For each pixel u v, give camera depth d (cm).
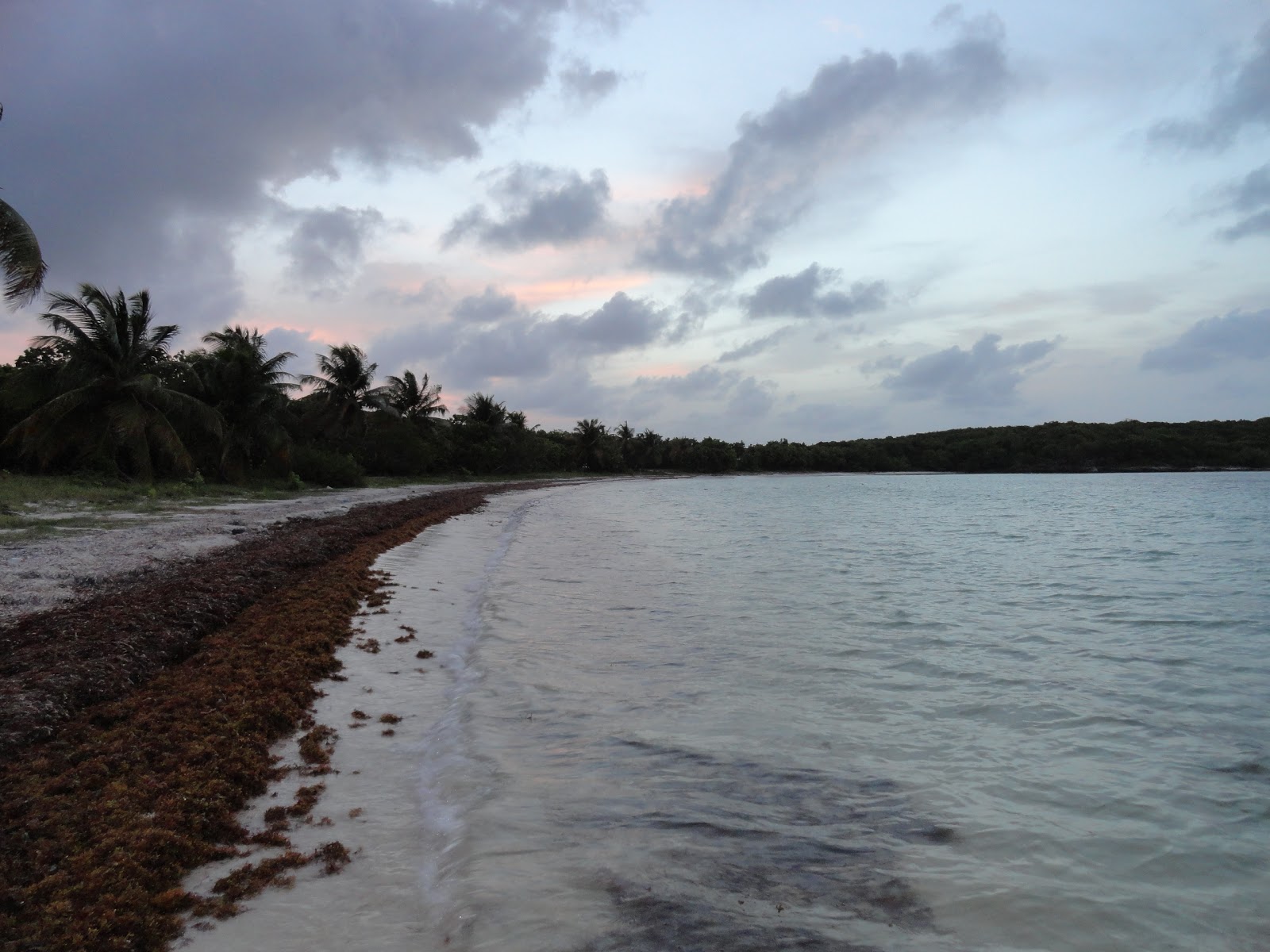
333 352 5197
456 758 622
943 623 1291
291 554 1423
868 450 17900
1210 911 443
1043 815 562
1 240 1602
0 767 512
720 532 3180
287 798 545
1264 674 977
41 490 2441
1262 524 3678
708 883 452
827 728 736
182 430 3447
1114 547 2675
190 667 773
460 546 2162
